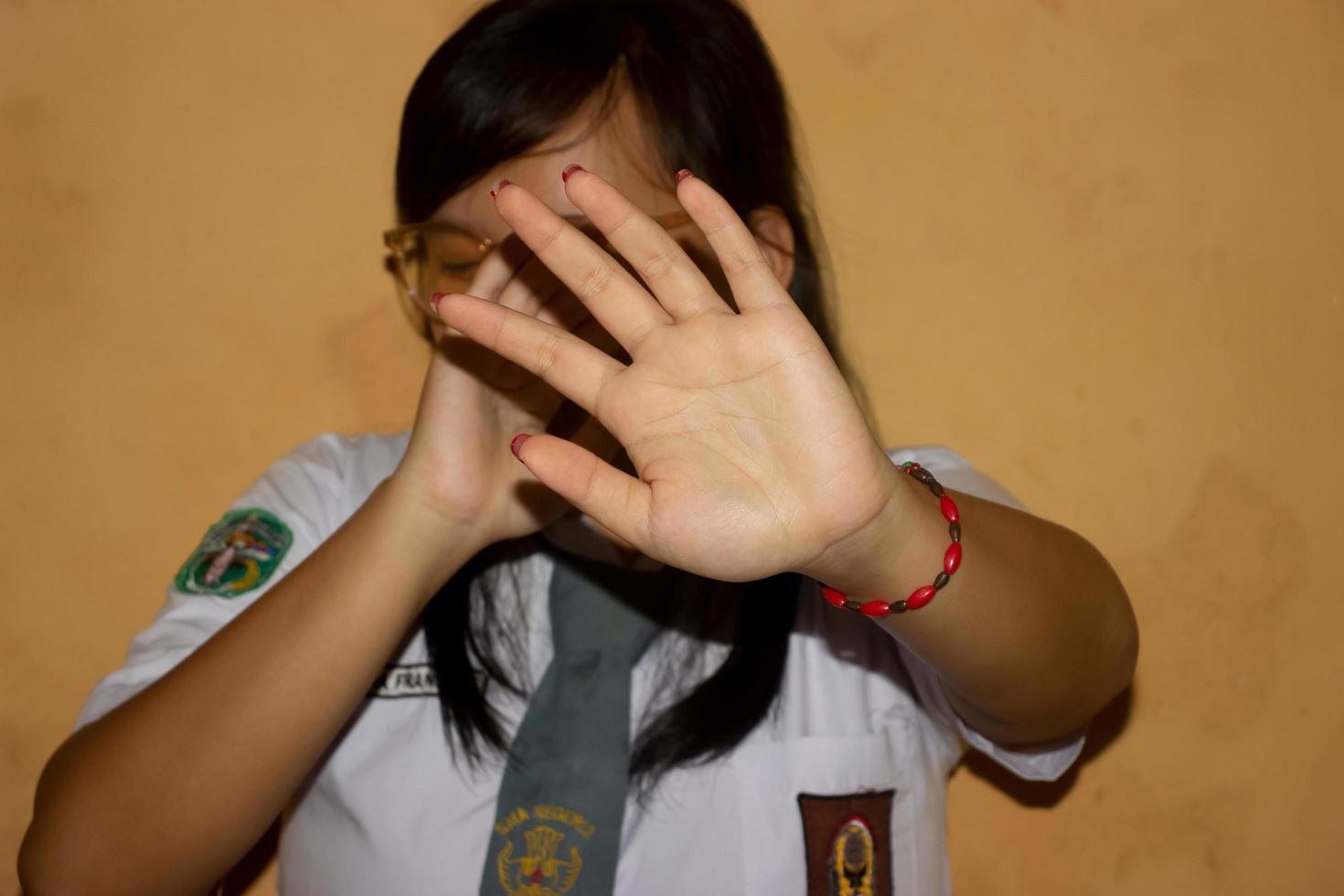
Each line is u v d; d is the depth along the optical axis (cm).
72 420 124
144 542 125
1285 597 129
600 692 92
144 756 75
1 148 124
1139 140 130
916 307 128
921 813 99
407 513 76
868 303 128
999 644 72
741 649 94
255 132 126
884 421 128
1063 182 129
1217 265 130
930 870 98
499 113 82
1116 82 130
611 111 84
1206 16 130
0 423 124
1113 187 129
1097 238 129
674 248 59
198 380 125
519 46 83
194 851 75
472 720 91
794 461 59
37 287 124
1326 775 129
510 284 77
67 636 124
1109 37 129
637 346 60
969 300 129
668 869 89
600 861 86
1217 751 129
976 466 128
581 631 94
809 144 128
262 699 74
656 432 60
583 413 80
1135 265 129
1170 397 129
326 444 112
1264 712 129
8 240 124
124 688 88
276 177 126
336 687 75
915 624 70
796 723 97
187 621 94
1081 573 81
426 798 90
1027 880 128
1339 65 129
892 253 128
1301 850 129
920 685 100
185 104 125
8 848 123
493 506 78
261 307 126
